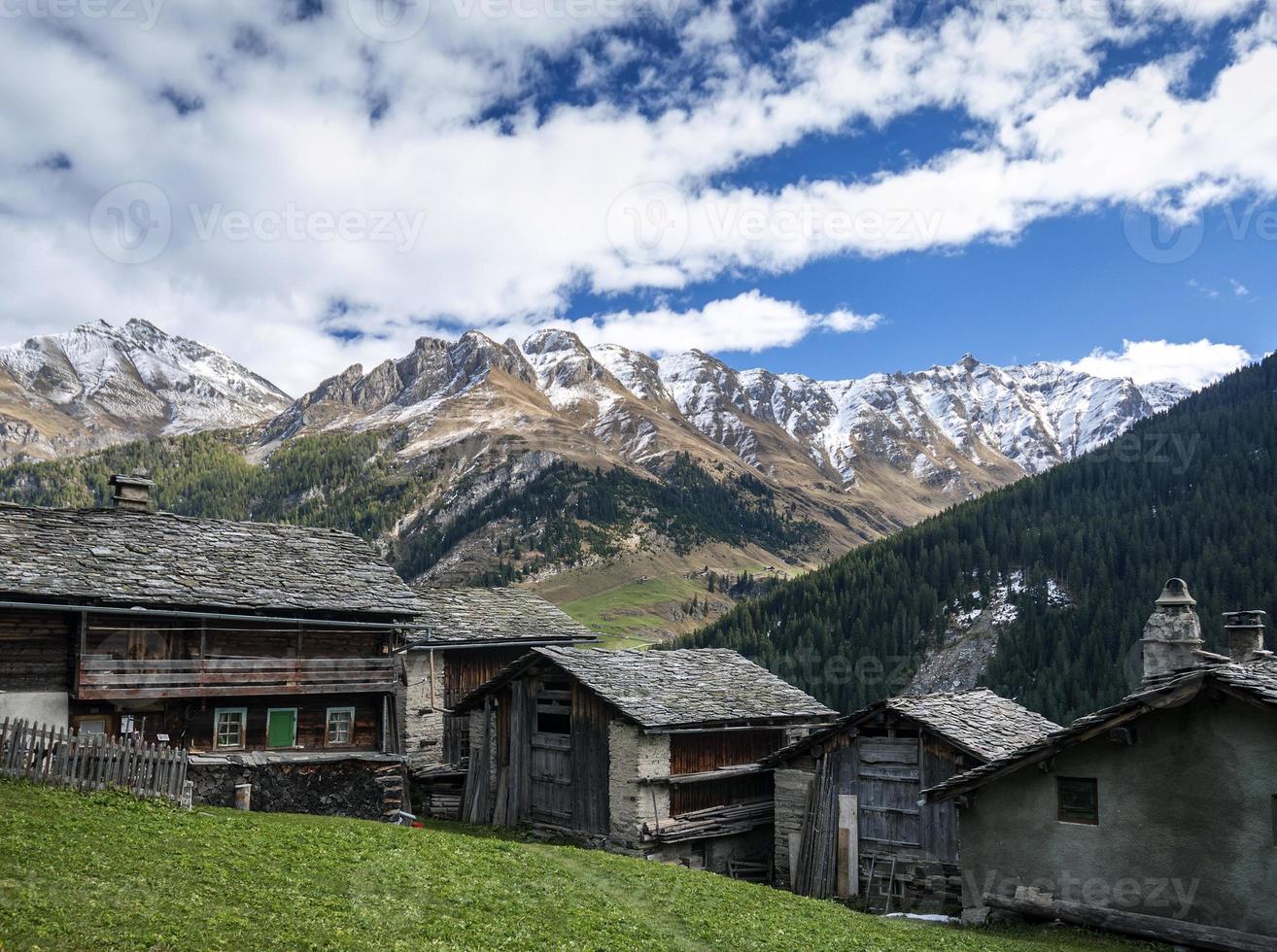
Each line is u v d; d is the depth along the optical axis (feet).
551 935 53.42
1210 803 62.34
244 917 47.11
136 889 48.34
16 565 84.12
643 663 115.44
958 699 100.53
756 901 72.69
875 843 93.30
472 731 121.80
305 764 91.15
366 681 99.71
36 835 53.93
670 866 83.25
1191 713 63.77
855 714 94.48
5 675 82.02
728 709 108.47
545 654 110.32
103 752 69.31
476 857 70.18
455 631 132.67
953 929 70.79
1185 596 86.69
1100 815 67.26
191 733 91.35
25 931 40.40
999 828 72.74
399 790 98.12
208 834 61.93
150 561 93.40
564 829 107.65
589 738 106.83
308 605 95.61
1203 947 61.05
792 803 101.09
